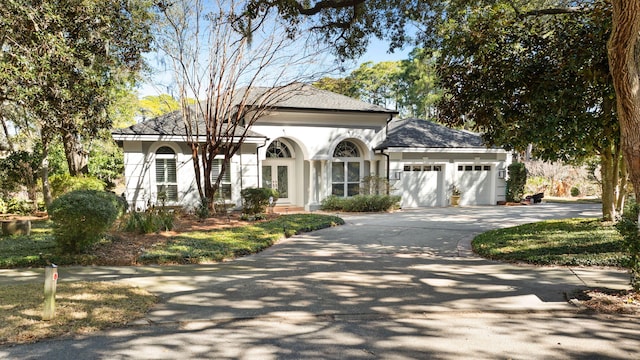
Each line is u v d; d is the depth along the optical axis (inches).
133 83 603.5
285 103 684.1
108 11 398.6
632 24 173.9
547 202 846.5
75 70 372.5
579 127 328.8
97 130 422.0
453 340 162.2
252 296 216.1
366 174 762.2
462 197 790.5
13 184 645.3
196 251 328.8
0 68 304.2
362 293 221.5
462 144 783.7
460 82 371.2
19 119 479.8
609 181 388.5
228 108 565.6
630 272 211.6
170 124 617.6
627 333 167.0
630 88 183.9
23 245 343.9
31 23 324.8
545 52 332.2
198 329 171.9
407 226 503.2
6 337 156.8
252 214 555.8
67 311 184.1
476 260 309.6
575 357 146.9
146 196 590.6
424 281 245.1
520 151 381.7
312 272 271.1
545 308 194.9
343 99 761.0
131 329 170.7
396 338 164.1
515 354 149.6
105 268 283.1
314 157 704.4
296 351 152.2
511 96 353.7
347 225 517.7
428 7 402.0
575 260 276.4
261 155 663.8
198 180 553.0
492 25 341.1
